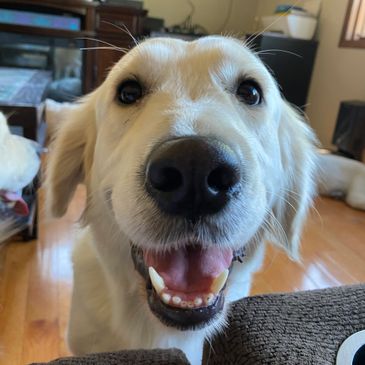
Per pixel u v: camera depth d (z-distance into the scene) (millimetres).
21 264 515
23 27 1166
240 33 1478
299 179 300
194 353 261
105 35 1242
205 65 232
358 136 843
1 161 396
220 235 180
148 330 260
